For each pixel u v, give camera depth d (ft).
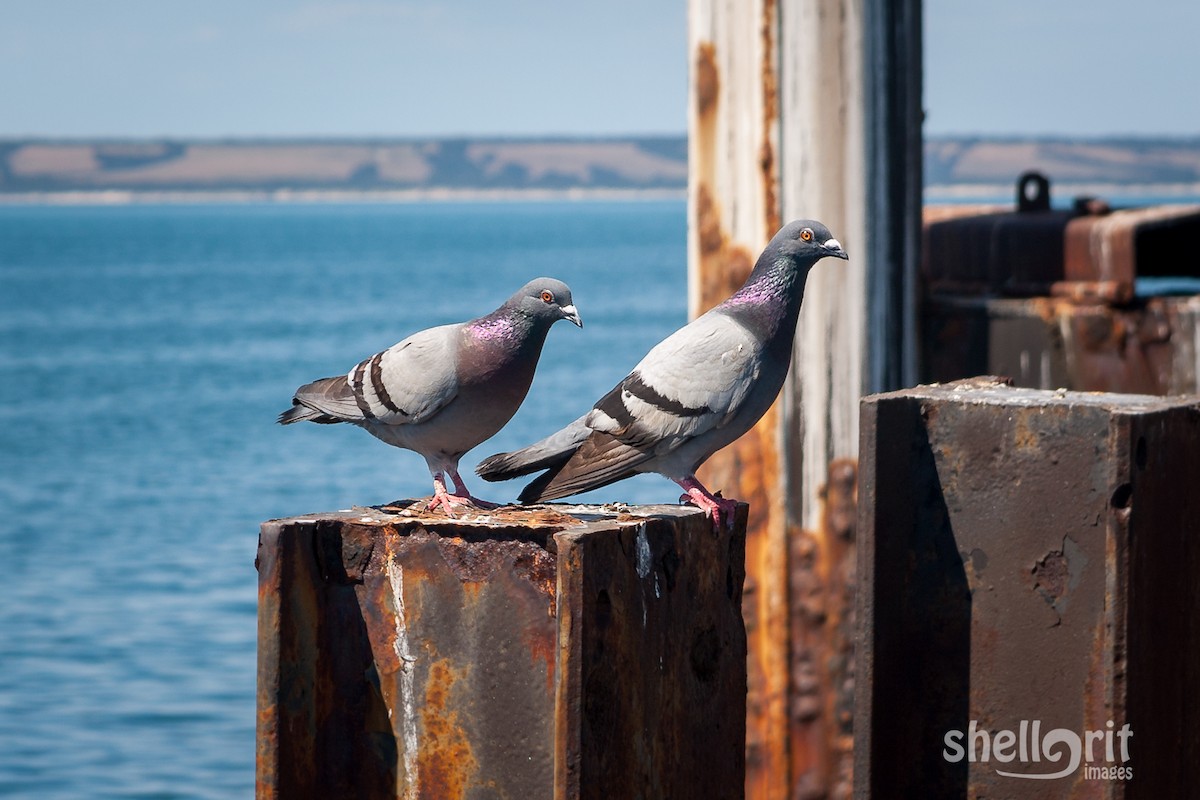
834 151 37.76
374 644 22.38
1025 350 46.42
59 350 314.35
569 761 20.31
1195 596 25.25
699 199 38.91
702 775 24.23
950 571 25.48
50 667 84.12
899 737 26.02
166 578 106.22
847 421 37.47
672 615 23.07
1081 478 24.14
